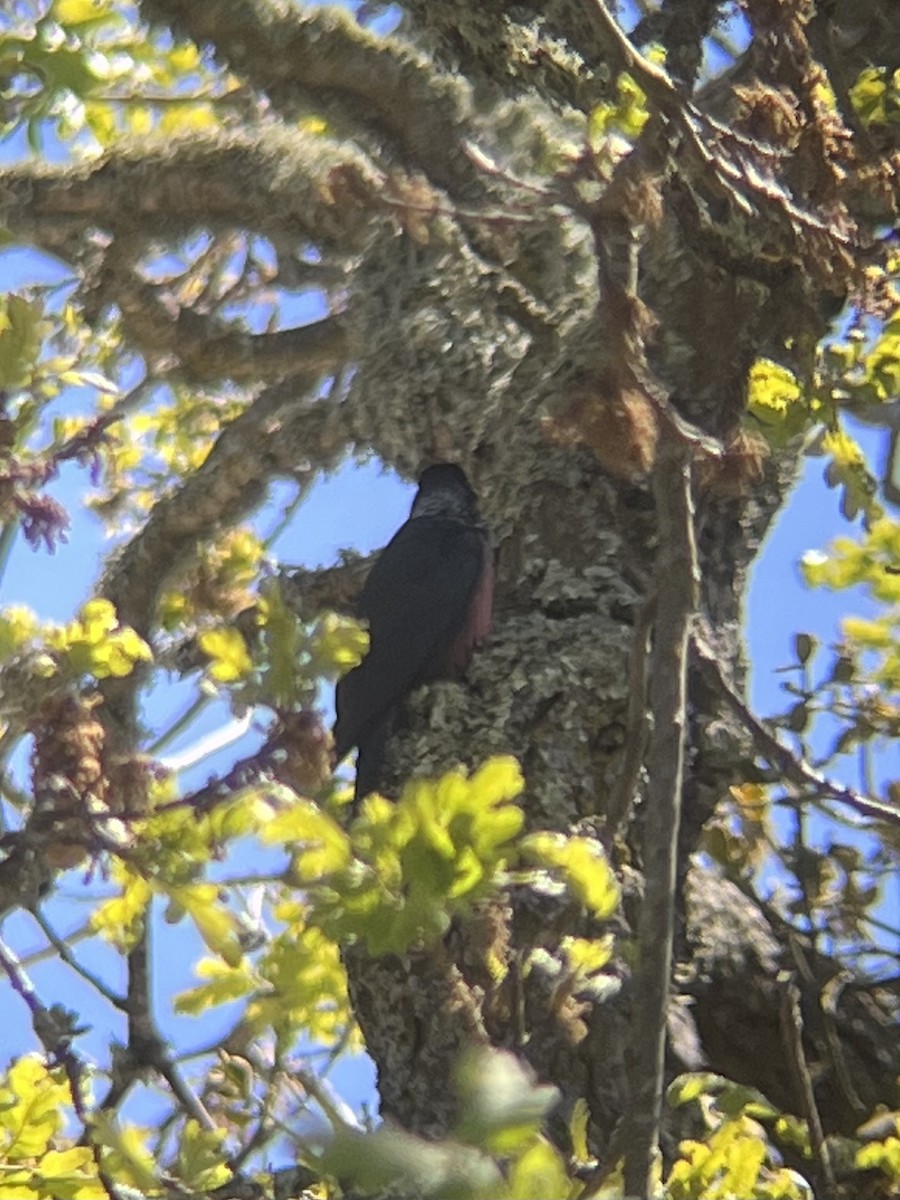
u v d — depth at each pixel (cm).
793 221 732
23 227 865
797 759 754
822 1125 951
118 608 1018
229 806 646
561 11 870
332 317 935
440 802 553
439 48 862
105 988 816
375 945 551
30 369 778
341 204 703
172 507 1014
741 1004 942
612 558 920
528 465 933
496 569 936
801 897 1018
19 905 783
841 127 812
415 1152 385
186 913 675
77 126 1006
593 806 852
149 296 909
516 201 801
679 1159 805
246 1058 870
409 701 922
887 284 803
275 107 789
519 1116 399
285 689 656
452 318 884
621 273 665
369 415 930
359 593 1035
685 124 682
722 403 839
